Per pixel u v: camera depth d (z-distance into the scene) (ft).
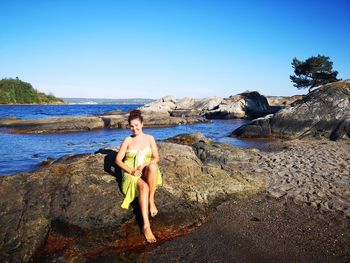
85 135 34.60
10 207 8.09
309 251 7.80
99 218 8.23
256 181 12.15
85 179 9.09
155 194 9.11
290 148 21.33
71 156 12.72
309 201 10.84
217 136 32.48
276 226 9.07
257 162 16.48
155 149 9.02
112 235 8.16
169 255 7.66
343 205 10.48
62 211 8.29
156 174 8.56
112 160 10.28
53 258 7.46
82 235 8.07
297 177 13.55
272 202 10.77
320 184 12.57
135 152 8.73
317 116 27.63
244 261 7.40
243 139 28.76
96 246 7.98
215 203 10.27
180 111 66.08
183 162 11.05
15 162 19.49
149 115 48.91
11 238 7.38
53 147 25.85
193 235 8.64
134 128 8.77
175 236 8.61
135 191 8.39
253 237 8.47
